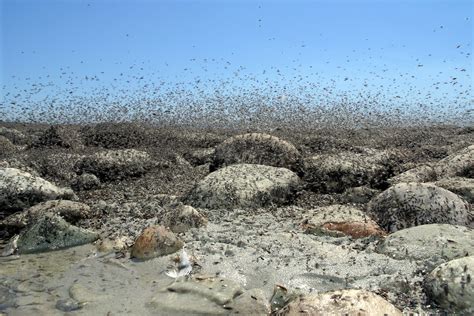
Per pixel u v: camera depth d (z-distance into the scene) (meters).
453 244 5.56
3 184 7.98
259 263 5.39
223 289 4.72
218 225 6.78
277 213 7.63
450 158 10.41
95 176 10.48
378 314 3.98
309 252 5.71
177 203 8.06
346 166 9.77
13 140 16.30
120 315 4.39
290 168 10.16
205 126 18.67
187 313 4.41
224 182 8.15
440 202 6.98
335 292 4.21
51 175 10.95
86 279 5.18
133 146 15.01
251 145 10.42
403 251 5.60
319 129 18.20
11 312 4.46
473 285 4.36
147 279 5.16
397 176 9.78
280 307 4.54
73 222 7.23
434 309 4.45
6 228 7.05
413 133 17.52
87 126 16.56
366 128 18.94
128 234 6.65
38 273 5.39
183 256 5.48
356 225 6.52
